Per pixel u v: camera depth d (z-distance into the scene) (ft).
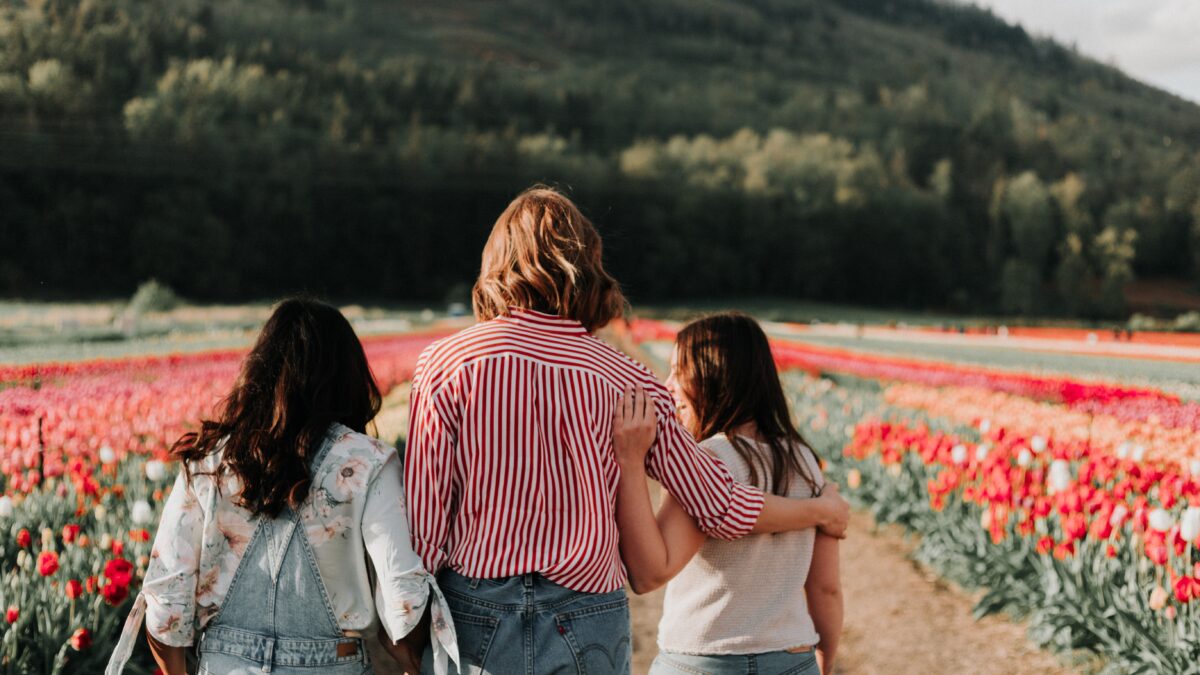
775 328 208.03
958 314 340.59
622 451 7.29
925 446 24.93
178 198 300.81
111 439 24.35
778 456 8.11
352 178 332.19
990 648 17.08
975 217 364.58
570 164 359.46
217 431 7.30
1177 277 343.05
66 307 198.80
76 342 105.70
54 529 17.38
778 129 412.36
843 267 360.28
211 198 311.68
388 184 339.77
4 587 13.82
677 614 8.00
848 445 29.81
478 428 7.02
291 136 345.51
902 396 42.29
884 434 27.25
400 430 32.22
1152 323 231.30
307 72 436.35
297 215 321.11
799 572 7.96
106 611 13.96
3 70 325.83
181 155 311.27
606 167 362.74
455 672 6.99
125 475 22.17
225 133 329.52
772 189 363.97
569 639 6.84
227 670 7.07
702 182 361.71
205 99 349.41
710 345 8.39
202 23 465.06
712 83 564.30
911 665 16.49
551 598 6.89
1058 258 338.95
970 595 20.33
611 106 454.40
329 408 7.48
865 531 26.11
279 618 7.10
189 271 290.76
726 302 343.46
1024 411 35.22
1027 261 336.49
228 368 56.70
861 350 97.91
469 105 434.71
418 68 475.31
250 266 309.42
